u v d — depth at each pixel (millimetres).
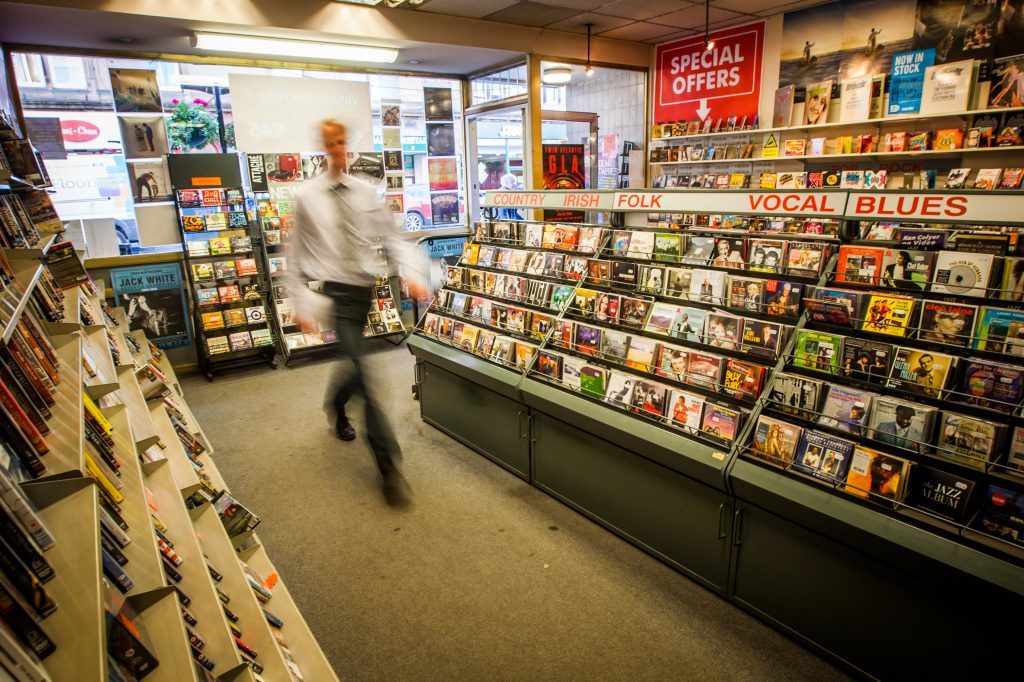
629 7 5418
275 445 3939
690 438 2348
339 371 3797
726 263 2607
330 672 1628
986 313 1823
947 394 1848
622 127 8102
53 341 1695
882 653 1886
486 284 3727
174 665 930
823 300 2127
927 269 2004
